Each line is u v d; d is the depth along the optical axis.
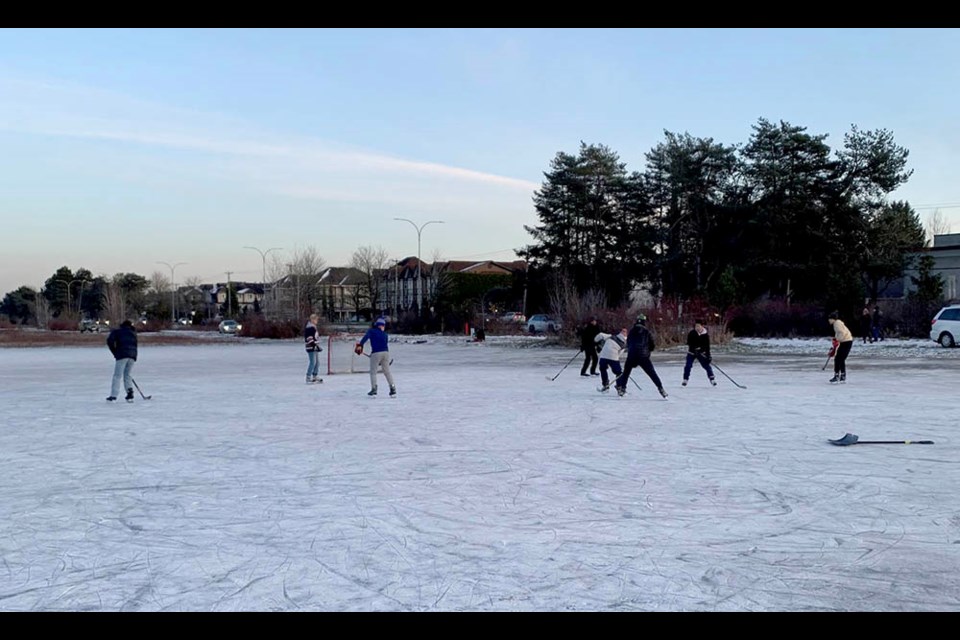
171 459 10.40
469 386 20.56
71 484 8.92
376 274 102.44
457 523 7.17
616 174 70.12
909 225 60.78
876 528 6.93
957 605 5.19
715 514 7.43
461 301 75.50
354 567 5.96
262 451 10.94
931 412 14.36
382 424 13.50
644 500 7.98
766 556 6.18
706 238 61.69
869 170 53.31
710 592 5.42
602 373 18.70
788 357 31.05
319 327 67.31
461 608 5.16
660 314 39.03
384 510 7.65
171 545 6.56
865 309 38.72
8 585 5.63
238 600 5.32
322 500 8.08
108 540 6.71
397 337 59.38
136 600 5.33
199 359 35.59
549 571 5.85
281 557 6.22
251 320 67.88
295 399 17.77
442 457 10.38
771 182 55.44
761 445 11.11
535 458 10.27
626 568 5.91
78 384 22.70
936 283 43.59
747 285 54.97
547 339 43.06
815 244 53.72
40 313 113.62
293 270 90.19
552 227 69.88
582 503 7.88
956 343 34.28
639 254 65.56
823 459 10.05
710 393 18.20
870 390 18.38
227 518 7.40
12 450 11.19
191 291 163.12
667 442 11.43
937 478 8.91
